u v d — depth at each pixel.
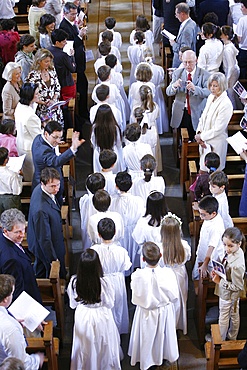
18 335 3.95
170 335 5.24
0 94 8.88
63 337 5.77
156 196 5.55
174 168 8.48
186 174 7.61
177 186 8.12
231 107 6.77
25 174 6.50
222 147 6.96
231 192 6.94
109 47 9.04
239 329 5.92
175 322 5.40
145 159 6.34
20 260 4.65
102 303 4.93
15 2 11.18
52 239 5.35
